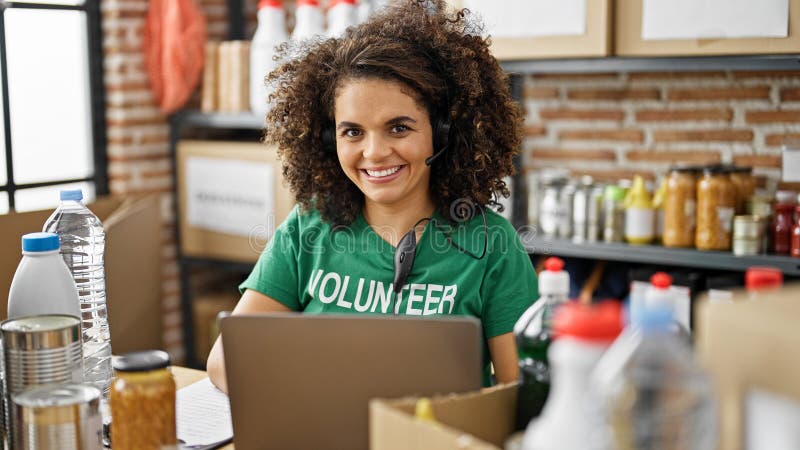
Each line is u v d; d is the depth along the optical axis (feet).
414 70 5.00
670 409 2.74
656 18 8.06
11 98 10.12
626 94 9.98
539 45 8.59
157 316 8.52
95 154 11.09
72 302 4.58
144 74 11.11
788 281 8.70
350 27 5.41
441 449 2.97
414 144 5.06
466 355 3.73
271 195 10.25
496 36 8.79
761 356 2.70
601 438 2.72
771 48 7.62
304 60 5.47
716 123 9.50
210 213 10.91
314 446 3.96
